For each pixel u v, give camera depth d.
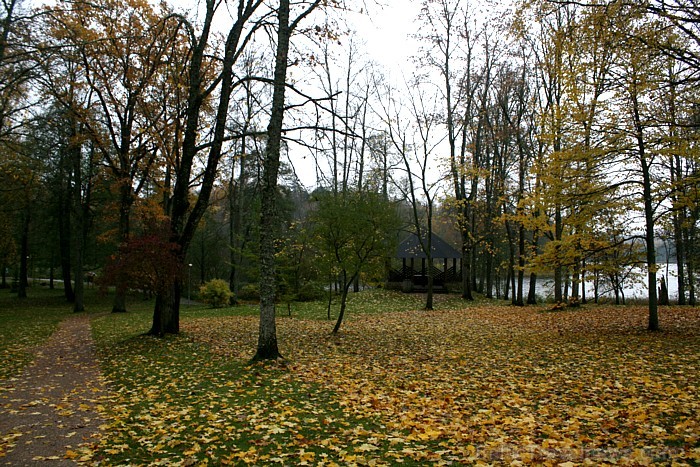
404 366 8.55
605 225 11.79
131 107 18.08
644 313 15.00
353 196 12.75
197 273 38.44
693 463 3.74
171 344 11.38
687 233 20.89
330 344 11.20
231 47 12.35
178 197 12.73
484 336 11.97
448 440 4.56
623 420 4.98
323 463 4.03
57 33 13.69
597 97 10.94
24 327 16.86
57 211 31.16
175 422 5.36
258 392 6.70
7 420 5.54
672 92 9.48
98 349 11.25
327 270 13.15
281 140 9.74
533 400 6.06
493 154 27.81
